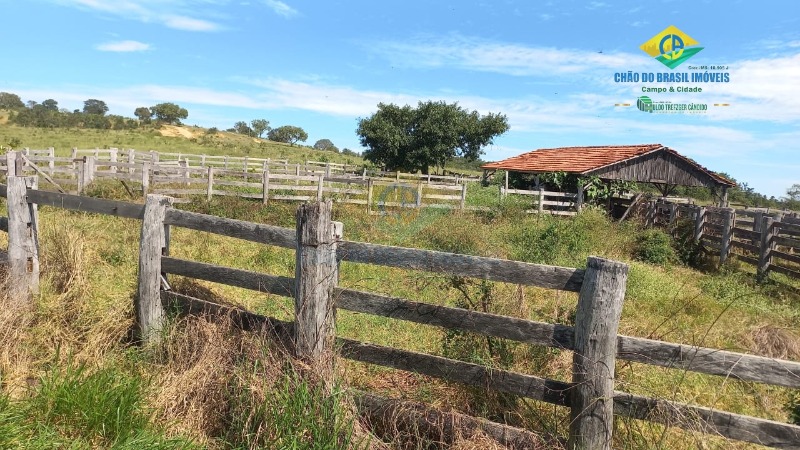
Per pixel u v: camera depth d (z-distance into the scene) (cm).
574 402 308
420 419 341
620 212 2094
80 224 840
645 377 459
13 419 294
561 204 1978
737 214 1448
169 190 1518
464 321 335
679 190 3941
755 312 812
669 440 354
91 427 308
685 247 1448
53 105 10888
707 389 473
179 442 305
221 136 8481
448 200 1920
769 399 462
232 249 941
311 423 307
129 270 641
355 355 369
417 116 4338
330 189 1848
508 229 1373
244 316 409
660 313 749
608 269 291
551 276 312
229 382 359
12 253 485
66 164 2356
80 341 436
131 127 8006
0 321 409
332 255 366
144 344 434
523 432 320
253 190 1883
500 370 331
